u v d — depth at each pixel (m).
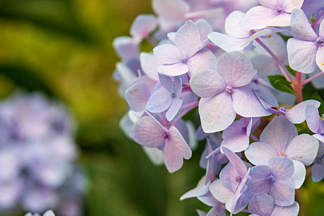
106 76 1.17
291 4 0.54
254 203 0.53
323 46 0.53
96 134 1.00
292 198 0.52
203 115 0.54
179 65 0.54
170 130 0.55
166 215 0.84
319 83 0.58
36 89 1.09
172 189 0.86
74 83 1.17
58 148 0.88
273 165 0.52
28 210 0.80
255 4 0.64
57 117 0.96
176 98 0.55
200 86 0.53
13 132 0.88
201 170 0.82
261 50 0.57
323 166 0.54
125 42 0.64
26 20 1.10
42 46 1.23
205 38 0.57
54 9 1.09
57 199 0.82
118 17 1.14
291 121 0.53
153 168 0.89
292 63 0.53
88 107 1.13
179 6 0.62
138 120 0.55
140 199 0.88
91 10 1.11
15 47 1.24
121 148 0.93
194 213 0.81
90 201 0.88
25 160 0.82
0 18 1.09
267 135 0.54
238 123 0.54
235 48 0.54
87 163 0.96
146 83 0.56
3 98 1.21
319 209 0.63
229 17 0.55
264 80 0.57
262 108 0.53
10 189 0.79
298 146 0.53
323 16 0.54
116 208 0.87
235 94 0.54
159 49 0.55
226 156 0.54
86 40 1.14
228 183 0.54
